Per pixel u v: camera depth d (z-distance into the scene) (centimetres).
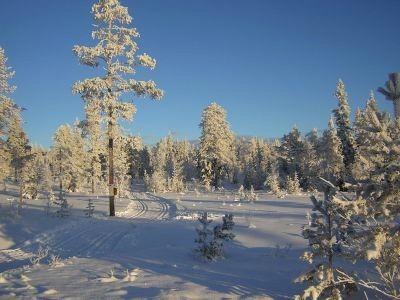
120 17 2589
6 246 1822
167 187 6788
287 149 6419
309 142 6131
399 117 519
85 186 8044
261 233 1541
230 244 1345
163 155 10194
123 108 2608
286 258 1020
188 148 11431
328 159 5144
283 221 1920
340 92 5425
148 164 11119
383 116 538
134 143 2722
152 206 3688
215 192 5869
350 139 5247
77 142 7031
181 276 849
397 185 523
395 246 526
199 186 6850
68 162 6925
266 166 8594
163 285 771
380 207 531
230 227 1095
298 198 4075
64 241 1833
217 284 763
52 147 7156
